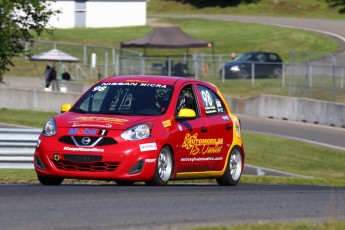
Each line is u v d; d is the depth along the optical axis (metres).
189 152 43.28
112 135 39.66
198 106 45.06
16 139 56.69
